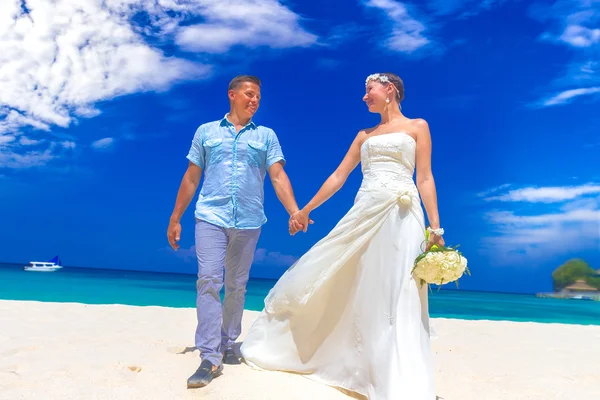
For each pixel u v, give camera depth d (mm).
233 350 4582
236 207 4406
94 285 24625
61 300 14273
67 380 3744
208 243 4285
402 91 4332
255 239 4594
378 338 3672
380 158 4055
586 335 8016
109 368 4105
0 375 3826
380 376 3510
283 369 4164
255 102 4637
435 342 6633
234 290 4633
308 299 4102
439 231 3730
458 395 4105
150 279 42500
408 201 3898
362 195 4070
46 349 4789
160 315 8125
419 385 3348
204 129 4629
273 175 4637
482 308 20641
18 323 6418
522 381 4578
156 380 3859
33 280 26391
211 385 3756
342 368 3885
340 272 4062
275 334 4301
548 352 6203
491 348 6363
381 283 3801
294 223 4426
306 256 4238
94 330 6141
